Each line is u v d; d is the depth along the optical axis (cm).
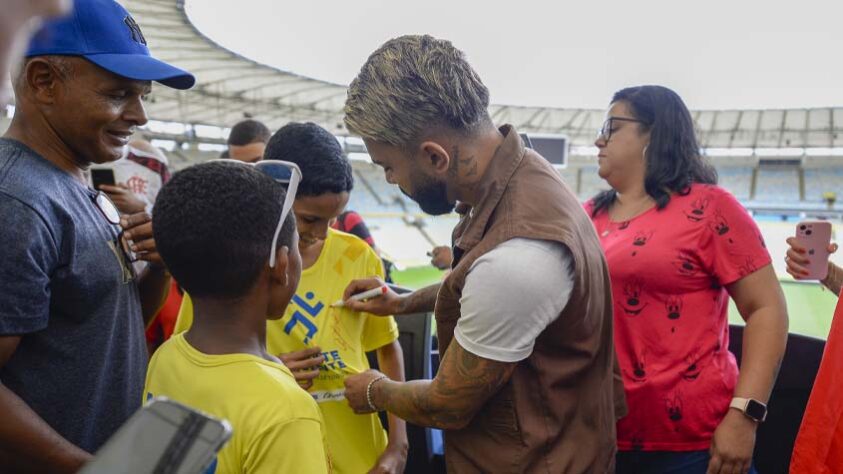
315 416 81
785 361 175
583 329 97
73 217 92
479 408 97
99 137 96
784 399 177
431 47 93
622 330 145
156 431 36
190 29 1101
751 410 130
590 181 1980
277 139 118
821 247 151
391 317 146
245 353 83
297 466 76
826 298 728
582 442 103
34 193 85
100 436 100
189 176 81
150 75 93
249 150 273
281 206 85
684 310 141
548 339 96
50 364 92
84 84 91
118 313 102
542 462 99
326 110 1742
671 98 151
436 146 93
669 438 140
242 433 76
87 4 91
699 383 138
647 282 141
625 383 144
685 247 139
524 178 96
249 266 81
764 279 137
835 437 111
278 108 1670
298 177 94
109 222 104
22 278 81
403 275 1250
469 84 92
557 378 97
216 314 84
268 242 83
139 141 200
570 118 1898
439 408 96
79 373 95
